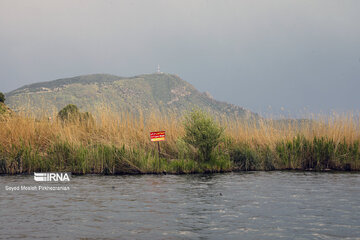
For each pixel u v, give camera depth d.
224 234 5.99
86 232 6.09
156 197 9.13
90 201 8.64
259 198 8.97
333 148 15.62
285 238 5.79
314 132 16.75
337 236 5.88
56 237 5.81
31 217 7.09
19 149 14.74
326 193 9.64
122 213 7.42
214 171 14.70
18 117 16.91
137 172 14.32
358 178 12.63
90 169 14.37
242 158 15.69
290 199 8.84
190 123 16.20
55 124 16.86
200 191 9.99
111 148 14.72
